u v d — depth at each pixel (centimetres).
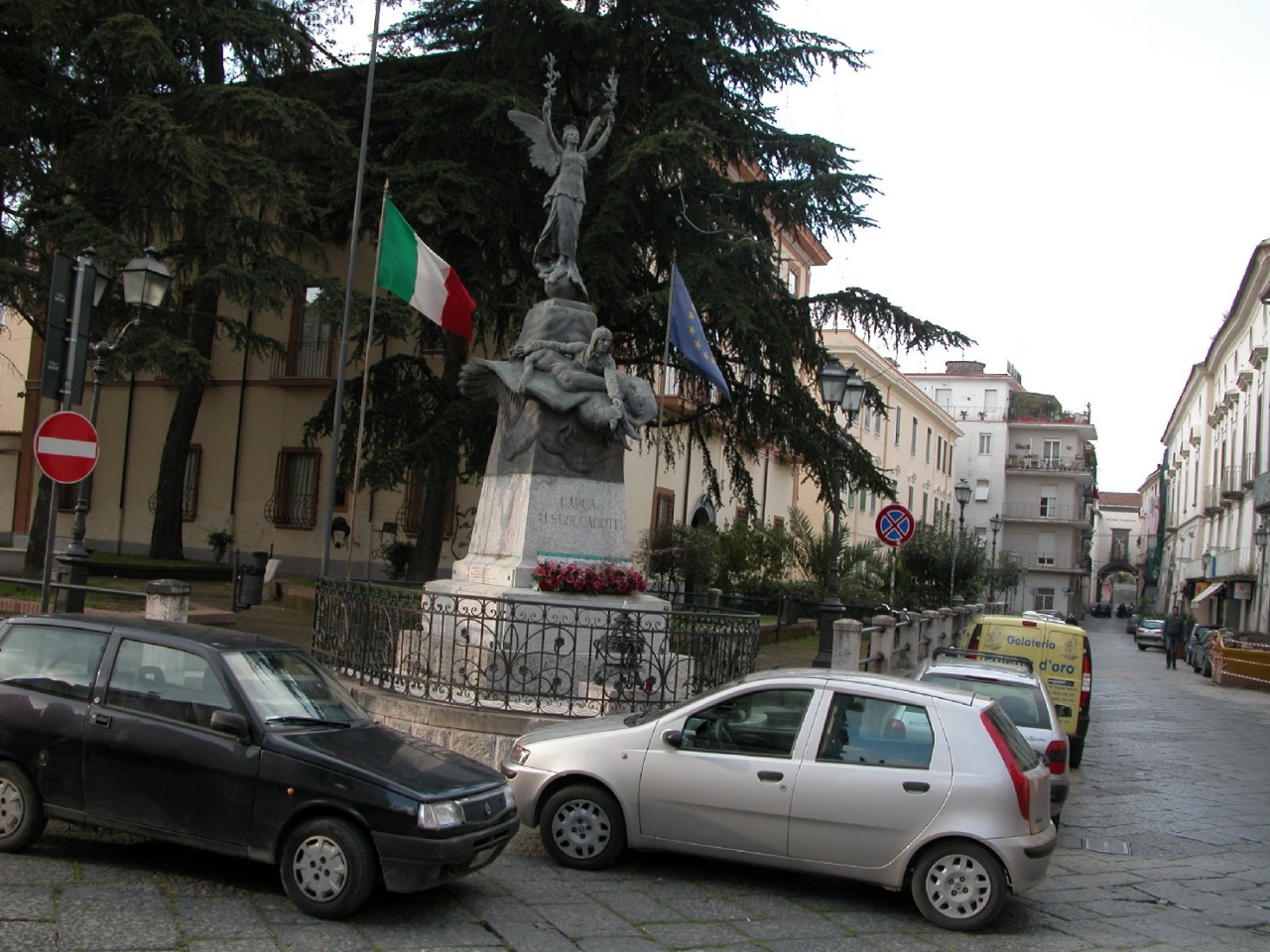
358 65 2495
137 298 1327
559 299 1233
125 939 537
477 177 2066
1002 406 8025
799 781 701
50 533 1259
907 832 680
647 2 2091
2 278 1788
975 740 692
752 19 2197
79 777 643
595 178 2086
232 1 2292
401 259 1472
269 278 2069
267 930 568
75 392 1133
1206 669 3497
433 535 2370
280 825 604
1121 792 1273
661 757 732
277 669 688
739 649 1088
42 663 680
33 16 1781
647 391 1200
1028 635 1490
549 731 788
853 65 2238
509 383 1180
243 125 2025
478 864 634
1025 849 670
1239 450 4934
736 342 2027
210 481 3177
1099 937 693
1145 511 12069
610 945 595
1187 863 941
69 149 1947
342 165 2106
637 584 1120
